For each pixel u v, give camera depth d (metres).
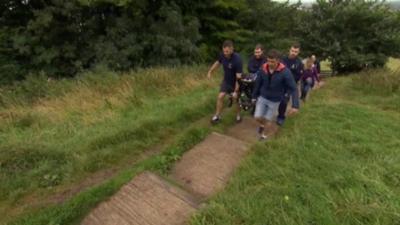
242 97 6.38
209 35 16.39
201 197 3.77
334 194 3.39
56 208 3.54
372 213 3.03
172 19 13.27
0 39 13.46
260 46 6.08
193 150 4.94
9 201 3.76
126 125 5.74
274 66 4.71
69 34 13.54
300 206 3.23
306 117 6.14
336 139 4.95
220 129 5.88
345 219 3.02
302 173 3.89
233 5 16.09
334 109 6.61
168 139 5.45
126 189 3.82
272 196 3.44
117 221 3.38
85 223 3.42
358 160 4.23
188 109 6.51
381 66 16.27
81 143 5.12
